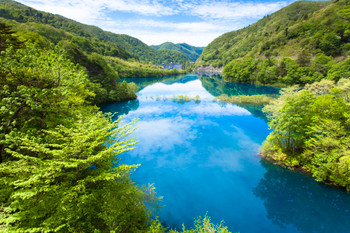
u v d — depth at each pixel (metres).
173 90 91.00
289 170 24.59
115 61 157.38
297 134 24.17
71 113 16.14
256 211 18.98
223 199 20.61
